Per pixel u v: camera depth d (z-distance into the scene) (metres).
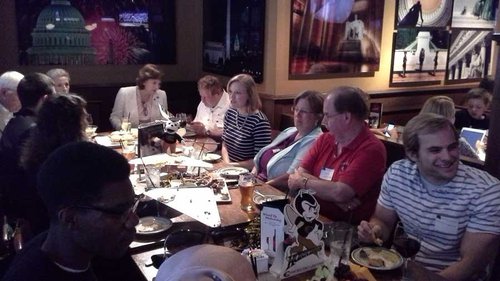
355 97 2.15
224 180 2.32
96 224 0.91
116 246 0.96
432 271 1.51
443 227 1.64
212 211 1.84
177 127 2.94
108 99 5.17
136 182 2.27
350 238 1.48
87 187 0.89
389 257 1.47
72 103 1.95
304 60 4.30
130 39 5.30
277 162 2.63
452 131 1.57
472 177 1.61
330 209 2.19
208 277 0.70
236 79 3.12
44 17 4.82
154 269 1.41
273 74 4.23
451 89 5.42
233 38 4.79
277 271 1.32
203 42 5.49
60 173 0.89
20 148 2.12
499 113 2.04
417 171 1.72
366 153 2.13
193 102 5.75
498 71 2.04
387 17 4.75
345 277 1.31
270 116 4.27
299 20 4.18
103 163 0.91
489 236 1.54
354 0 4.46
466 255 1.56
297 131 2.76
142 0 5.27
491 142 2.10
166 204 1.91
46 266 0.93
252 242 1.52
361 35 4.60
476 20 5.44
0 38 4.68
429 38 5.10
